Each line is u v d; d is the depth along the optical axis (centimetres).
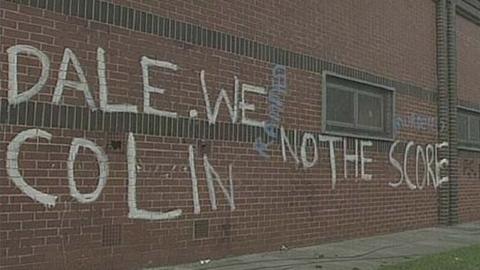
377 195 1428
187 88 987
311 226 1227
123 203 891
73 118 833
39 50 798
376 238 1377
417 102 1619
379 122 1477
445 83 1739
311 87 1241
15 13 777
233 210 1059
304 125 1217
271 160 1139
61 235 816
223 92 1048
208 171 1017
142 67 920
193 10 1002
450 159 1752
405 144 1552
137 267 907
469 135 1908
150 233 927
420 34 1656
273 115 1147
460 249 1211
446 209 1712
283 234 1160
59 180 816
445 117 1730
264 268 966
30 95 789
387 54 1498
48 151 805
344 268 986
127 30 902
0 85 762
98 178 860
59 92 818
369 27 1435
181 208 973
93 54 858
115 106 883
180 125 973
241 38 1088
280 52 1170
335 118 1317
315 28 1262
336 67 1313
